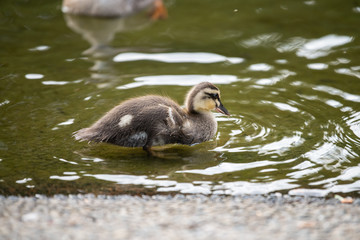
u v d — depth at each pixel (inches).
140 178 372.8
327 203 338.0
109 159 403.5
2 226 304.3
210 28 685.3
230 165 392.8
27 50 613.6
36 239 290.4
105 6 721.0
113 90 518.0
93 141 426.3
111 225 306.3
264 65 579.8
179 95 510.6
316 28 675.4
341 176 373.4
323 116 467.5
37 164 389.7
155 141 431.2
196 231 299.9
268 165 390.6
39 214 319.3
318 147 415.2
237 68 573.0
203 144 435.2
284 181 367.9
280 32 667.4
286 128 449.1
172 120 427.8
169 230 301.0
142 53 611.5
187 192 352.8
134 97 497.7
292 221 312.8
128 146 430.3
